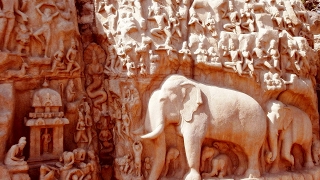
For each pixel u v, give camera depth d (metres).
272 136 3.70
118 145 3.54
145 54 3.42
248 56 3.72
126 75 3.46
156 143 3.37
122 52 3.46
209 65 3.59
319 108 4.95
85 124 3.54
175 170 3.48
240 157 3.64
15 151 3.01
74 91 3.54
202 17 3.75
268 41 3.85
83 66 3.74
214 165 3.48
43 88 3.33
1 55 3.05
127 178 3.40
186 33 3.71
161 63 3.48
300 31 4.51
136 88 3.44
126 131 3.45
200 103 3.41
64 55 3.45
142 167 3.46
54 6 3.42
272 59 3.82
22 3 3.27
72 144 3.52
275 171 3.78
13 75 3.17
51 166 3.20
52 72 3.39
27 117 3.30
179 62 3.57
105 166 3.62
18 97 3.30
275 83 3.74
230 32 3.79
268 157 3.69
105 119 3.70
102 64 3.78
